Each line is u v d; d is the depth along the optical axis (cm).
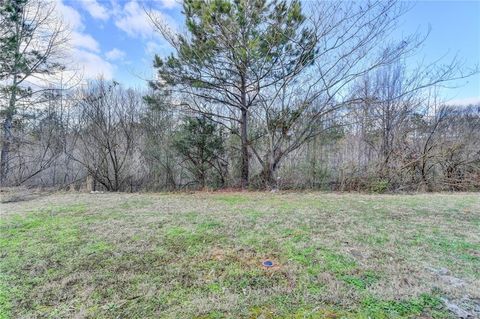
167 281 211
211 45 738
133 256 260
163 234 328
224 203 543
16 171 960
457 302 181
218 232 336
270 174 826
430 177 802
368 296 188
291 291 195
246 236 320
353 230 346
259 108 852
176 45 791
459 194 702
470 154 816
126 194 701
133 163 925
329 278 215
